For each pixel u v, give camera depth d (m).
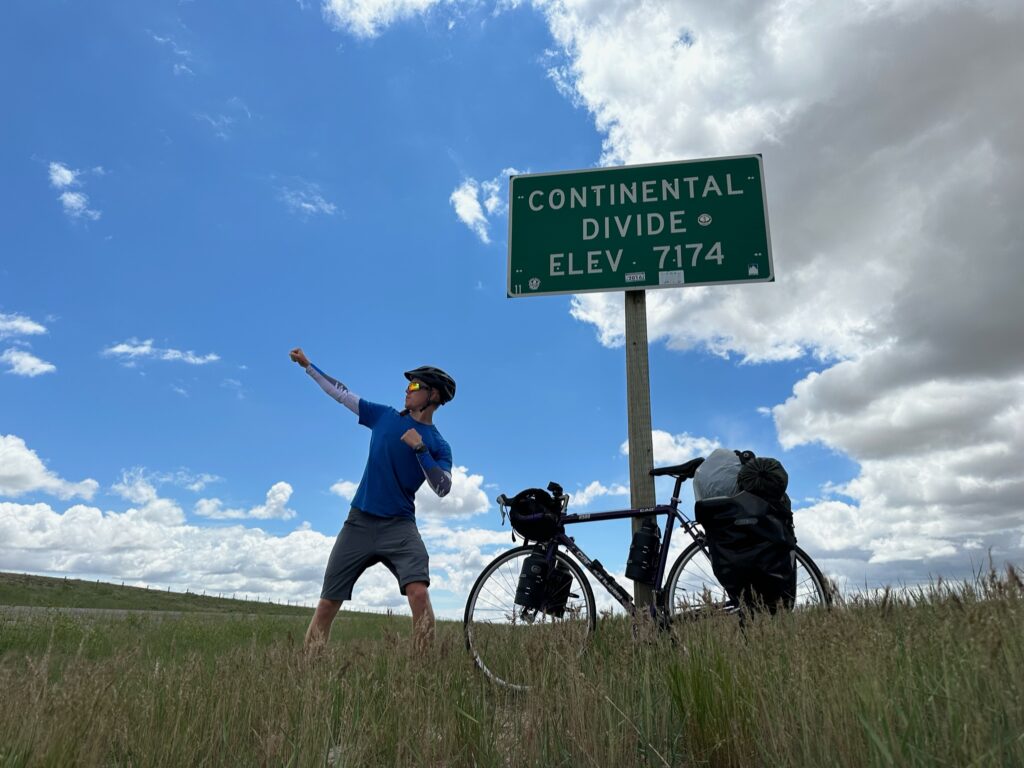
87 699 2.47
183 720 2.62
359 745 2.43
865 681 2.13
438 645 3.53
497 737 2.61
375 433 4.64
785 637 2.82
